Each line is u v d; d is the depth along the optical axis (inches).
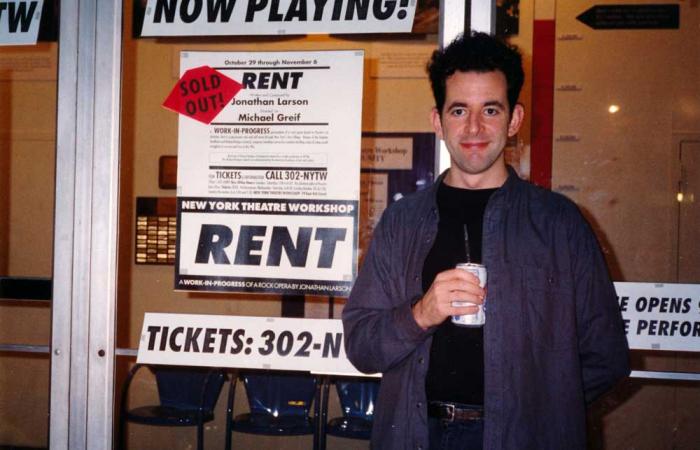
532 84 135.5
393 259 80.6
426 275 77.0
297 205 101.3
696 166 130.7
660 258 129.7
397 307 76.0
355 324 78.7
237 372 161.8
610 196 132.6
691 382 140.3
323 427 149.2
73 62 104.7
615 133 133.0
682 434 140.3
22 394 178.4
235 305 137.3
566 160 134.1
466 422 72.4
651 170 131.5
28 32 110.9
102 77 104.5
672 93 132.2
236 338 102.3
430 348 74.7
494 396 71.9
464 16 97.4
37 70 174.7
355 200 100.3
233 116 102.7
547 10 134.2
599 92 133.5
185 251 102.7
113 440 104.0
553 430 72.0
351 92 100.8
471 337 73.9
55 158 104.9
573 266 74.7
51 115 174.9
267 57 102.2
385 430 76.2
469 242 76.2
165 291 176.1
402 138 170.2
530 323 73.5
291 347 101.5
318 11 102.1
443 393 73.6
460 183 78.8
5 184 176.6
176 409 162.1
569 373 72.6
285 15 102.9
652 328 98.0
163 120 174.6
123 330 176.7
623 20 133.5
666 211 130.3
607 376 75.3
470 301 69.0
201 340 103.0
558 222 75.5
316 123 101.2
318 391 158.6
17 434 178.7
